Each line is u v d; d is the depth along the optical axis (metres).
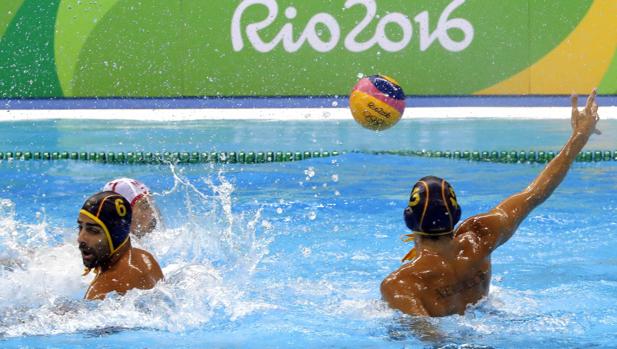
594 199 19.52
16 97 40.66
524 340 9.68
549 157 25.72
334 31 40.41
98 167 24.94
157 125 34.09
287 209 18.84
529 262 14.16
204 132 31.58
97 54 40.56
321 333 10.12
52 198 20.31
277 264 14.05
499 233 10.28
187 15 40.44
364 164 24.73
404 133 30.94
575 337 9.89
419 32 40.34
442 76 40.53
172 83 40.78
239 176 23.27
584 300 11.74
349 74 40.59
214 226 16.52
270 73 40.69
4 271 12.51
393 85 18.77
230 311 11.02
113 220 10.66
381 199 19.89
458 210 9.95
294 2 40.31
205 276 12.21
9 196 20.50
